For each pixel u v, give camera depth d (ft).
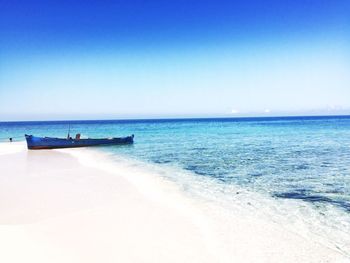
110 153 87.10
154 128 273.75
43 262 20.48
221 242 24.29
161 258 21.47
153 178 49.70
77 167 61.31
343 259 21.84
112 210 32.01
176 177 50.62
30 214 30.55
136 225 27.66
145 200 36.06
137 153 85.92
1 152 90.89
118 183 45.57
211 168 59.11
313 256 22.22
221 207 33.68
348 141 110.42
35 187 42.60
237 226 27.86
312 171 54.95
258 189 42.09
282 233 26.35
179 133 182.70
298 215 31.19
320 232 26.68
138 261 20.97
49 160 72.54
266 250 23.02
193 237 25.12
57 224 27.73
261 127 252.01
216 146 99.81
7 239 24.20
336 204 35.09
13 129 291.58
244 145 101.24
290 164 62.54
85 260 20.92
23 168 60.03
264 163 64.23
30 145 96.48
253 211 32.35
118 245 23.40
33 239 24.23
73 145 103.81
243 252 22.62
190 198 37.37
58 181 46.93
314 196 38.50
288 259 21.66
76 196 37.60
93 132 215.92
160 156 77.97
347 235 26.07
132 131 220.64
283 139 122.52
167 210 32.27
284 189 42.09
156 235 25.43
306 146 94.94
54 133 210.59
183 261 21.09
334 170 55.67
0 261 20.44
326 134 150.41
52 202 34.88
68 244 23.41
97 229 26.58
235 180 48.06
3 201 35.27
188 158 73.36
